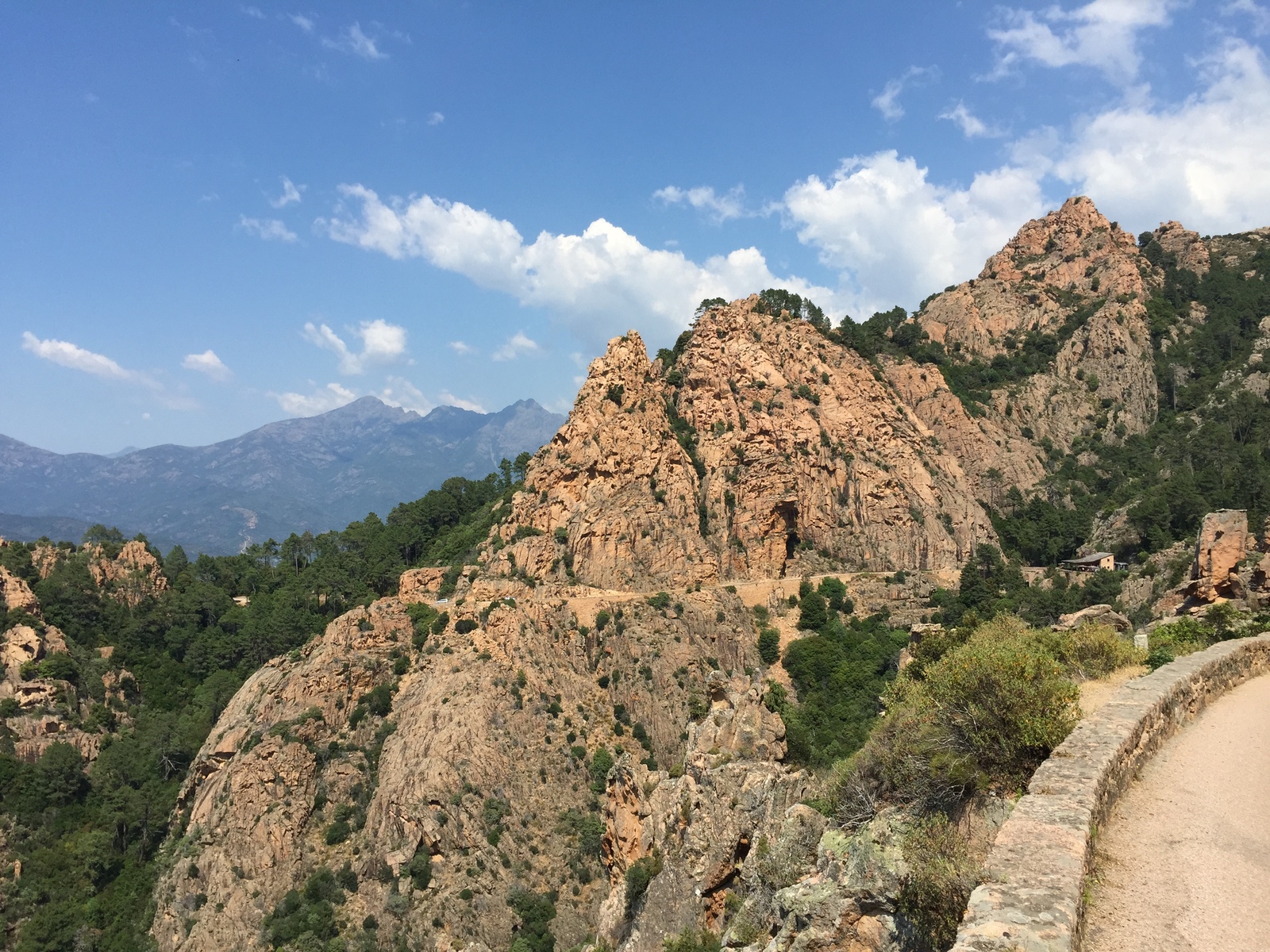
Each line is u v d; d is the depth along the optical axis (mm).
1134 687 26828
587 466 145250
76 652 139375
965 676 25219
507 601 119625
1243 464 150625
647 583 133625
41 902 100125
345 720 105938
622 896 43688
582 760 100125
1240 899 15500
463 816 88500
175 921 88375
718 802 39469
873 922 23078
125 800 113375
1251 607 57719
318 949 78312
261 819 92688
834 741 82000
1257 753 24141
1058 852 14984
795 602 135875
